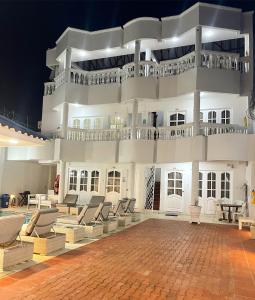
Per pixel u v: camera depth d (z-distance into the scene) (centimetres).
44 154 1891
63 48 1941
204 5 1593
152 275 639
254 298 538
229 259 802
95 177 2059
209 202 1786
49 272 618
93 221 1125
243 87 1623
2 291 508
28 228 757
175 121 1880
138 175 1948
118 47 1842
